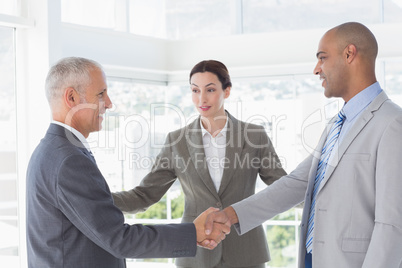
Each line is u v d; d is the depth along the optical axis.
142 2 4.91
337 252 1.86
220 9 5.08
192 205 2.44
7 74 3.34
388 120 1.81
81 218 1.66
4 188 3.37
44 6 3.24
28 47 3.30
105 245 1.70
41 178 1.68
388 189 1.74
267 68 4.75
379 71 4.36
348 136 1.89
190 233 1.87
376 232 1.75
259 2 5.02
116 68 4.47
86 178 1.68
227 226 2.21
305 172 2.34
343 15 4.71
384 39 4.27
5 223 3.38
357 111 1.93
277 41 4.63
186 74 4.94
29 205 1.74
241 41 4.75
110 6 4.58
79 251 1.70
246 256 2.39
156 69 4.81
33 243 1.71
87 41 4.12
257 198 2.31
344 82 1.96
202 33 5.16
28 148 3.34
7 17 3.11
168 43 4.94
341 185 1.87
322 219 1.91
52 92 1.78
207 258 2.37
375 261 1.72
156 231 1.82
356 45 1.93
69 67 1.77
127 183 4.56
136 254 1.76
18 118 3.35
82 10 4.30
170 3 5.20
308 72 4.61
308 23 4.84
